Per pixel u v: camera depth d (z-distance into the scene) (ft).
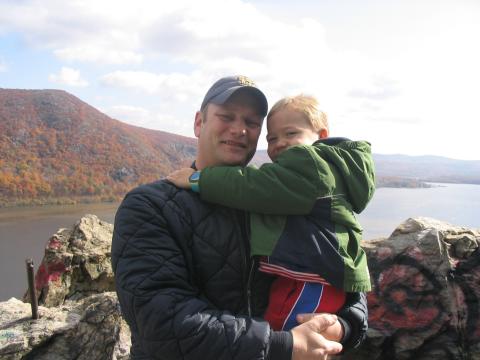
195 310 4.73
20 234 153.69
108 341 10.32
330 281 5.30
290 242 5.38
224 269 5.35
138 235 5.07
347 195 5.85
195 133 6.61
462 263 12.14
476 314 11.64
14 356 9.66
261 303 5.55
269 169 5.46
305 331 4.82
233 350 4.52
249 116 6.09
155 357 4.75
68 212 200.34
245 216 5.65
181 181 5.68
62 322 10.64
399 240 12.76
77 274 15.61
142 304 4.72
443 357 11.41
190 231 5.35
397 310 11.84
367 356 11.74
